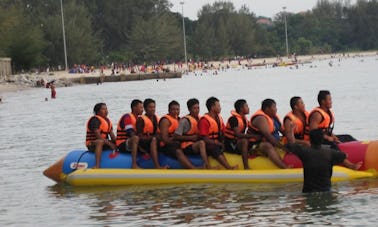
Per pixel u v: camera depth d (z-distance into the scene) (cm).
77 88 8044
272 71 11644
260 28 19288
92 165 1628
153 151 1588
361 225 1128
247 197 1372
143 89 7050
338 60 16338
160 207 1330
